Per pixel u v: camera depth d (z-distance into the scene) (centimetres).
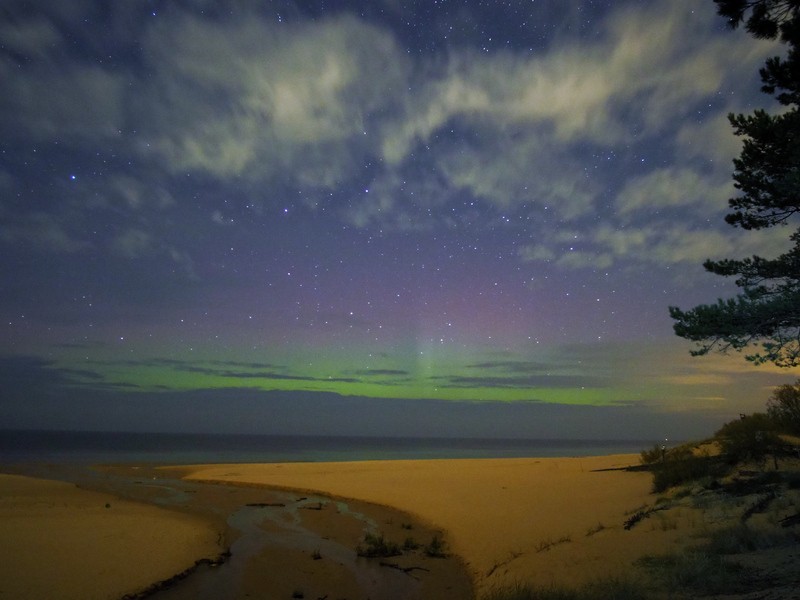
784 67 892
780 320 774
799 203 942
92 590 938
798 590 570
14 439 13062
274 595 987
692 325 814
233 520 1742
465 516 1655
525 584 854
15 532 1352
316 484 2575
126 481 2892
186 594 971
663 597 664
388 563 1214
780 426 1625
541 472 2634
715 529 948
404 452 9331
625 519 1244
